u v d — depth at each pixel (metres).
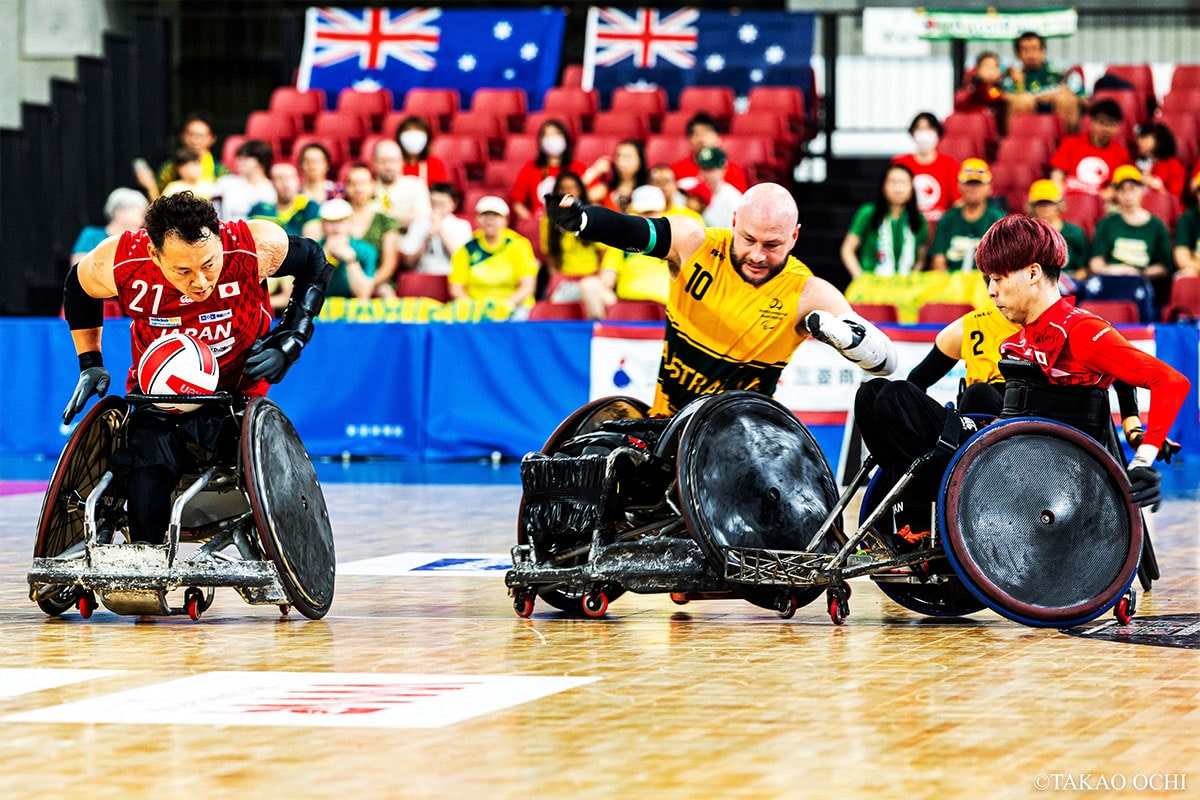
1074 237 28.33
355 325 27.84
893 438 11.18
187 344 11.41
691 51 39.53
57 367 28.67
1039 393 11.22
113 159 37.53
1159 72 40.72
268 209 30.05
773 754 6.92
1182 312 27.55
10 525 18.53
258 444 10.94
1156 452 10.86
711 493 11.09
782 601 11.46
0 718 7.77
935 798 6.15
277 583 10.97
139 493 11.34
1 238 34.91
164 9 46.12
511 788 6.35
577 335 26.75
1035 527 10.78
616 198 29.77
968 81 36.78
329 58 41.03
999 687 8.53
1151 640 10.31
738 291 11.76
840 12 38.78
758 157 34.59
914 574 11.25
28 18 44.22
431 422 27.50
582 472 11.55
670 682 8.73
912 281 27.23
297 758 6.89
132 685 8.69
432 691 8.48
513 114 38.09
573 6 46.56
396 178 30.92
